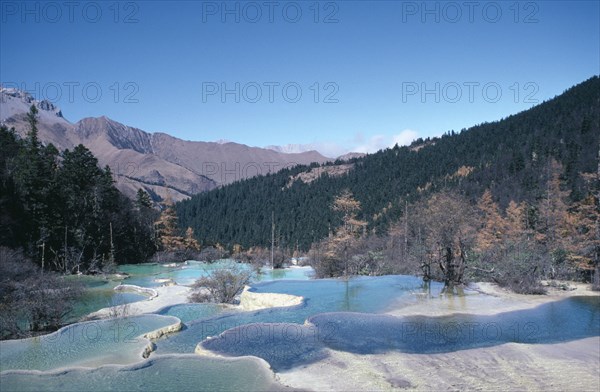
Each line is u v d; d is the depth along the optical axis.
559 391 14.48
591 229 44.19
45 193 58.78
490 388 14.68
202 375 15.79
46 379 15.57
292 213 127.50
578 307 27.75
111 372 16.20
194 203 155.50
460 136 158.12
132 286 42.59
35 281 29.56
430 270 40.81
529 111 147.88
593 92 134.62
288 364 17.09
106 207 75.12
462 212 38.59
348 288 36.50
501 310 26.84
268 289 36.16
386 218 99.44
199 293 34.34
